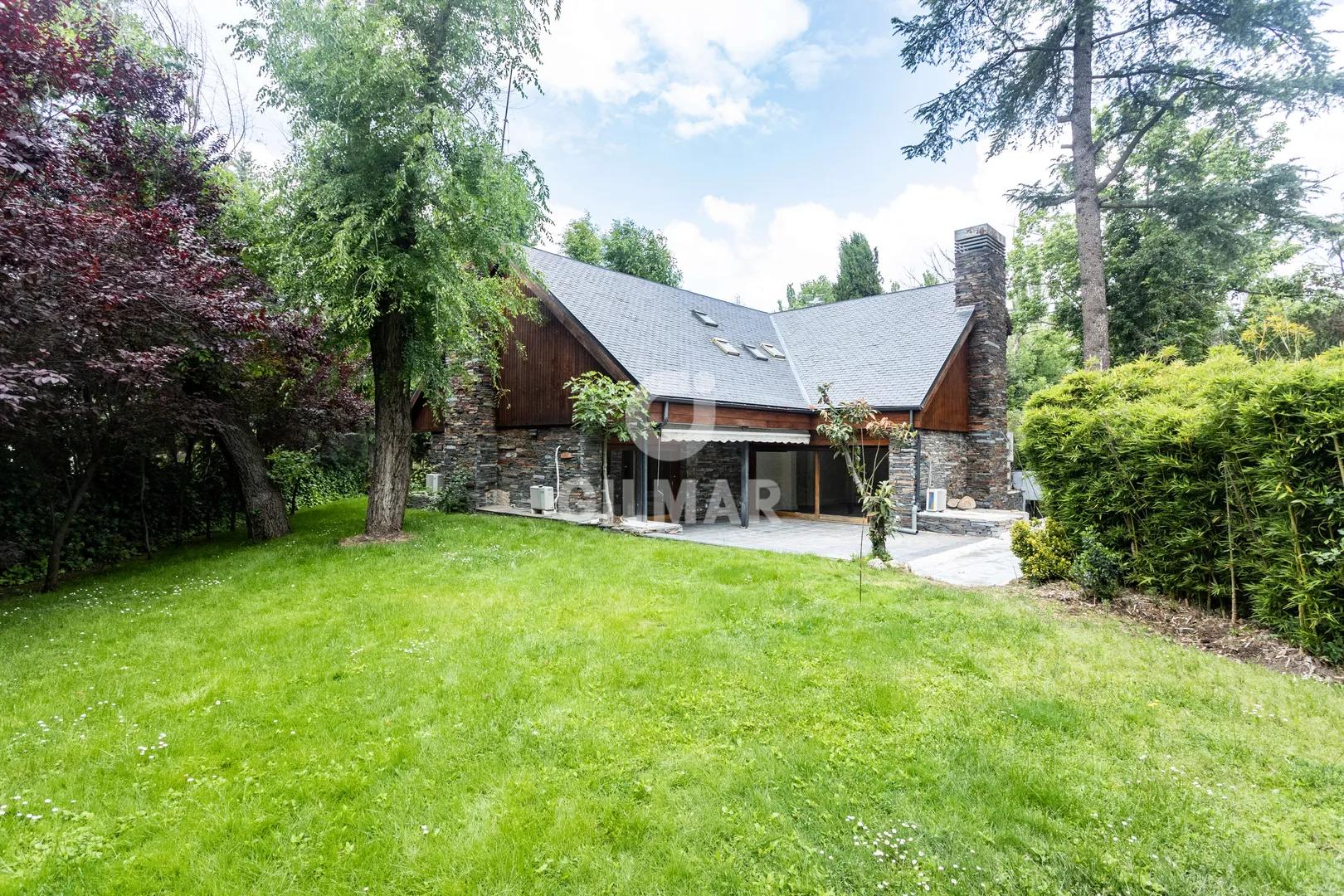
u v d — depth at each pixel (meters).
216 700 4.89
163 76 10.33
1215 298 20.69
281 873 3.01
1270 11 12.80
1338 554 5.51
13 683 5.25
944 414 17.08
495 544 11.18
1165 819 3.35
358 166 10.50
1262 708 4.64
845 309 22.09
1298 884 2.89
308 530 13.30
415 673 5.39
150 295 7.41
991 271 18.62
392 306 11.06
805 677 5.24
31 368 6.19
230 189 12.09
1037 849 3.13
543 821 3.38
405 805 3.52
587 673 5.34
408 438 12.45
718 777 3.77
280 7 9.78
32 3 7.23
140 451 10.44
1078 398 8.65
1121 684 5.09
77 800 3.58
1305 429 5.68
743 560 9.89
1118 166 16.94
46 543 10.27
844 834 3.27
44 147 6.89
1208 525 6.79
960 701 4.79
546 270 16.38
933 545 12.93
